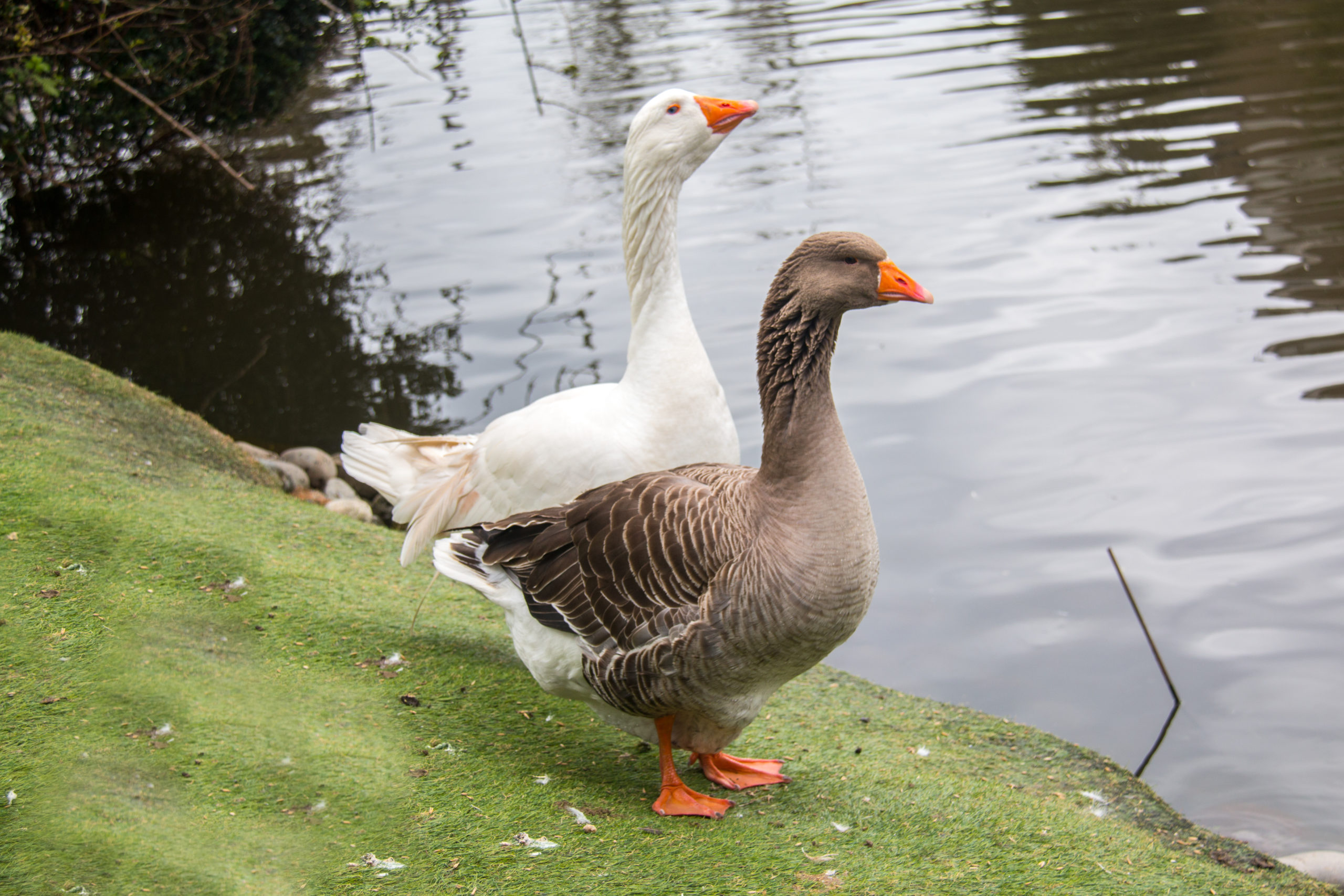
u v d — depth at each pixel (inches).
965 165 504.1
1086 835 146.6
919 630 242.1
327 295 444.8
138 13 383.6
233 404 382.3
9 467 233.6
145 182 589.3
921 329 376.5
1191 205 443.2
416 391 374.3
